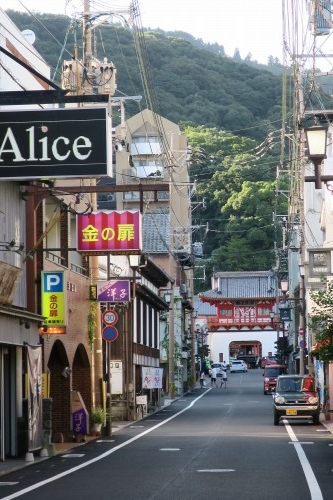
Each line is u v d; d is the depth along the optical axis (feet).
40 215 122.42
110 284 145.69
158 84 403.95
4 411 105.29
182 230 367.04
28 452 100.58
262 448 113.50
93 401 142.51
